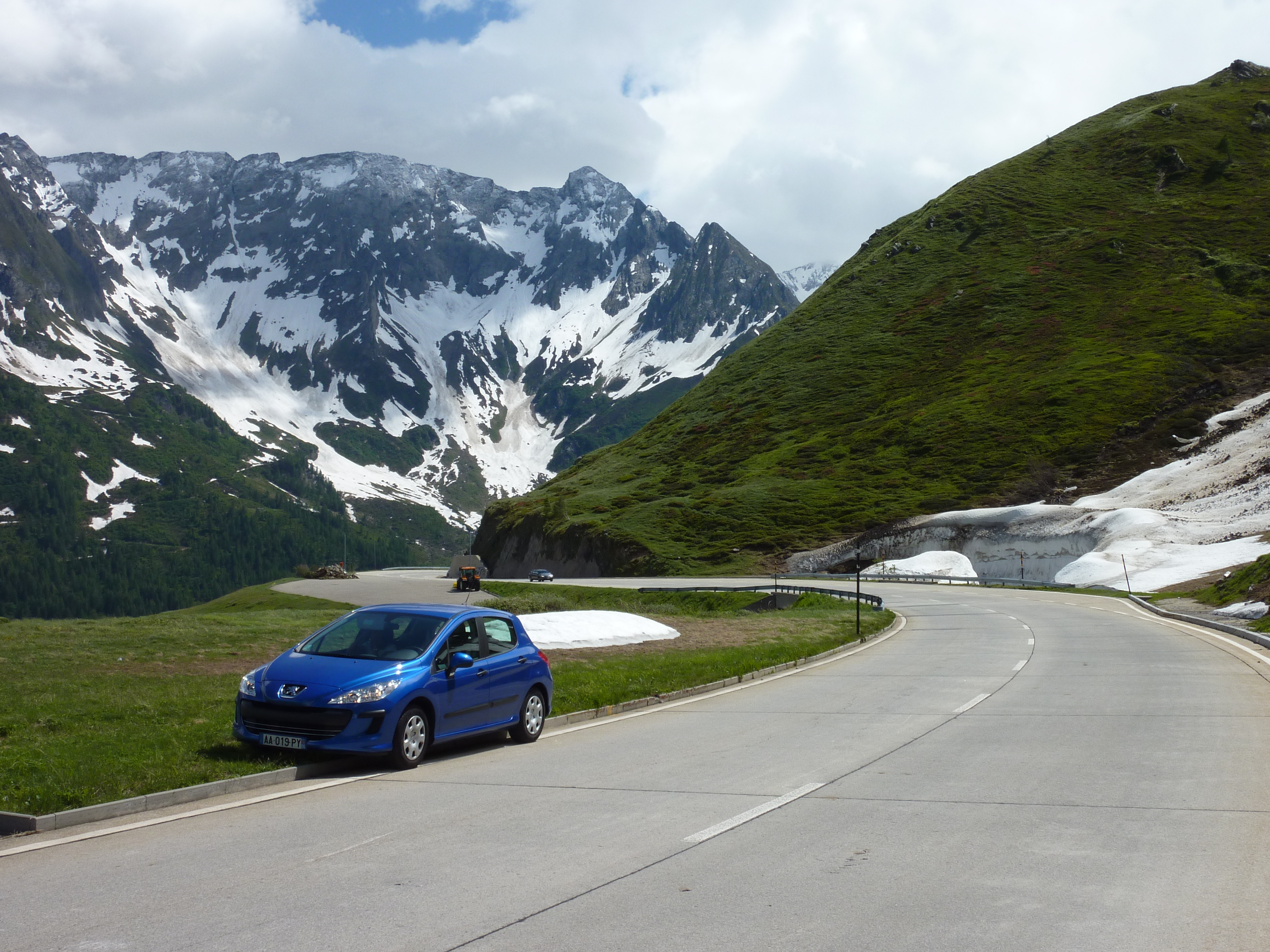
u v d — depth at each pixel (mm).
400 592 83125
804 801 8727
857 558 27266
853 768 10172
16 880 6598
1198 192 139500
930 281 141625
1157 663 19531
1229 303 110438
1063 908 5883
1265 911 5789
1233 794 8727
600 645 23844
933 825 7859
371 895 6234
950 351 121625
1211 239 126250
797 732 12453
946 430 102750
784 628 29312
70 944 5402
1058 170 158750
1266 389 91438
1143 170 149500
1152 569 53469
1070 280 127000
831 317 145375
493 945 5355
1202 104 164625
